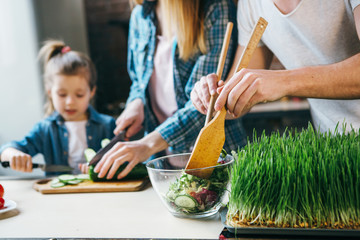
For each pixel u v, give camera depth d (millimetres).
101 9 4035
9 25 3088
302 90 1027
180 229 952
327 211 840
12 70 3125
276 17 1273
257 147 967
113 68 4117
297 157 890
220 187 976
